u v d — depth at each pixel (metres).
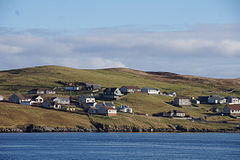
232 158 136.62
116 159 129.25
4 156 130.88
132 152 147.00
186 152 150.75
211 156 140.88
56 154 137.25
